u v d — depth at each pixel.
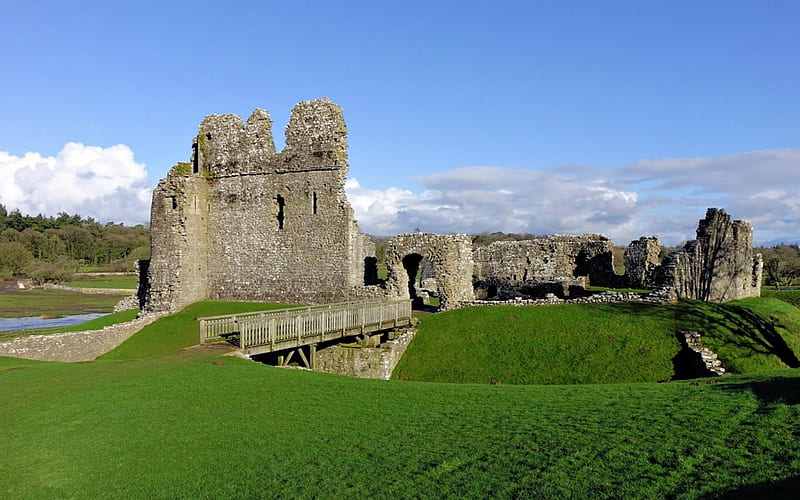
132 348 29.88
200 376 16.92
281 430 12.45
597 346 24.73
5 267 97.31
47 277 97.81
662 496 8.33
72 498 9.31
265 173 36.81
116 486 9.73
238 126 37.75
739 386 14.23
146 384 15.94
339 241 34.75
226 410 13.76
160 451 11.23
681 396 13.79
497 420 12.80
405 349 28.03
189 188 36.28
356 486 9.59
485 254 45.97
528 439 11.24
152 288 35.44
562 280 38.53
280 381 16.70
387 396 15.38
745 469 8.80
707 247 31.53
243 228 37.38
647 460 9.62
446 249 33.12
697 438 10.30
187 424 12.74
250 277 37.12
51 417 13.04
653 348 23.84
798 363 23.00
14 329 48.38
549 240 43.88
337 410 13.93
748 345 23.64
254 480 9.97
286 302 36.09
